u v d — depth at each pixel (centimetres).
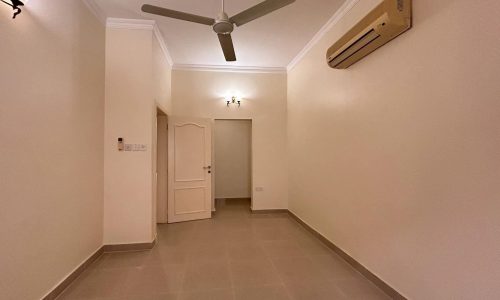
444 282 160
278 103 509
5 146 162
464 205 147
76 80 245
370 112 238
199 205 462
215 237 362
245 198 637
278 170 509
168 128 442
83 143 259
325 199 334
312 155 381
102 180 304
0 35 158
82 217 257
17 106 171
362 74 252
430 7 170
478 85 139
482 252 138
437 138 165
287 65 493
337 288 224
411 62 187
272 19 318
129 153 314
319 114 354
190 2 278
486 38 135
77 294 215
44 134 198
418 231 181
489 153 134
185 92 485
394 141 205
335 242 307
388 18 181
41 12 194
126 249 311
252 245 330
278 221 447
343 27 291
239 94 499
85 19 262
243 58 454
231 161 638
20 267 174
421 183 178
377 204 227
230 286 229
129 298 210
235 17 208
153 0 274
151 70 321
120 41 315
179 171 448
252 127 504
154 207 336
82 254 257
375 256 230
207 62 474
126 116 315
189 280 239
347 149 279
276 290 222
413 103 185
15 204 170
